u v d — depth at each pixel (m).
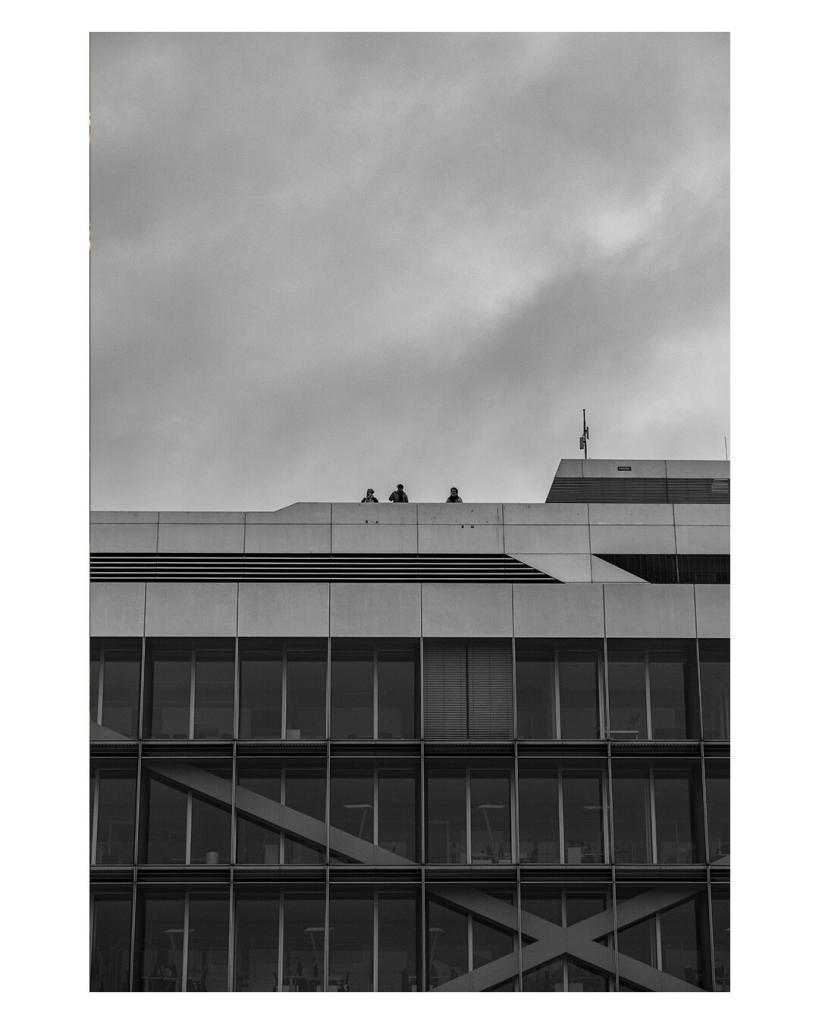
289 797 42.38
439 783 42.62
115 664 44.09
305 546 45.69
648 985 40.69
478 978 40.59
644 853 42.03
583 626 44.72
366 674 44.19
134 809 42.19
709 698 43.78
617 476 48.69
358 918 41.12
